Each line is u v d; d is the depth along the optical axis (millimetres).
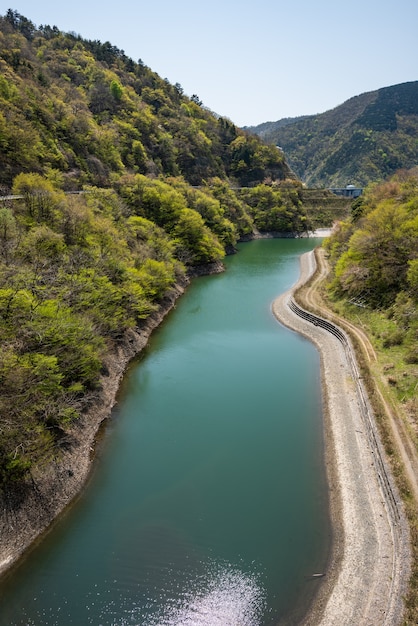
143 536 22531
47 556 21469
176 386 38562
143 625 18016
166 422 33062
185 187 101500
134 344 45656
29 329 28047
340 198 158250
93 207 59531
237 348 47219
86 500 25281
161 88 157500
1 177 57750
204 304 63125
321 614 18281
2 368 23734
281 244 121188
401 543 20266
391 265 49906
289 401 36094
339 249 75750
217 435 31344
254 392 37594
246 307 61719
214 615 18422
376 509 23344
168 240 74188
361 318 49688
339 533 22406
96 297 37969
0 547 20891
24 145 62500
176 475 27234
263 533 22547
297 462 28250
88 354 32156
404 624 16500
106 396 35438
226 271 85062
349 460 27578
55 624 18141
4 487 22344
